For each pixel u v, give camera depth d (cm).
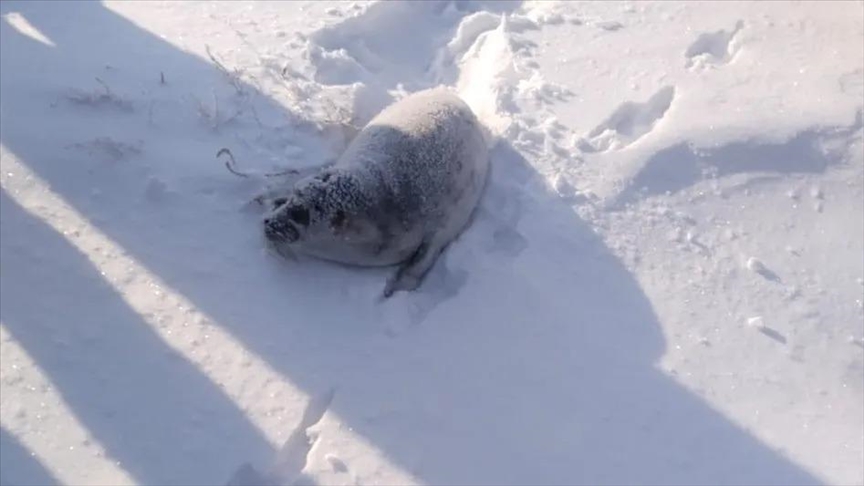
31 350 282
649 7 402
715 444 264
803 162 333
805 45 377
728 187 328
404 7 407
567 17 399
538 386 276
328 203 289
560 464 259
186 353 281
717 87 358
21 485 253
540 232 312
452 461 259
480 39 395
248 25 391
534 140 341
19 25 388
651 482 257
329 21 393
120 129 338
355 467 257
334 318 291
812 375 282
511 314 293
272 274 300
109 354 281
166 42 380
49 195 319
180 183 321
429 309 297
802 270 307
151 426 266
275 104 352
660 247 311
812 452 263
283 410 268
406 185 299
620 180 327
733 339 289
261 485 255
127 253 304
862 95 351
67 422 266
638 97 357
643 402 273
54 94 350
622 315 294
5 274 300
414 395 272
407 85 380
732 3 400
